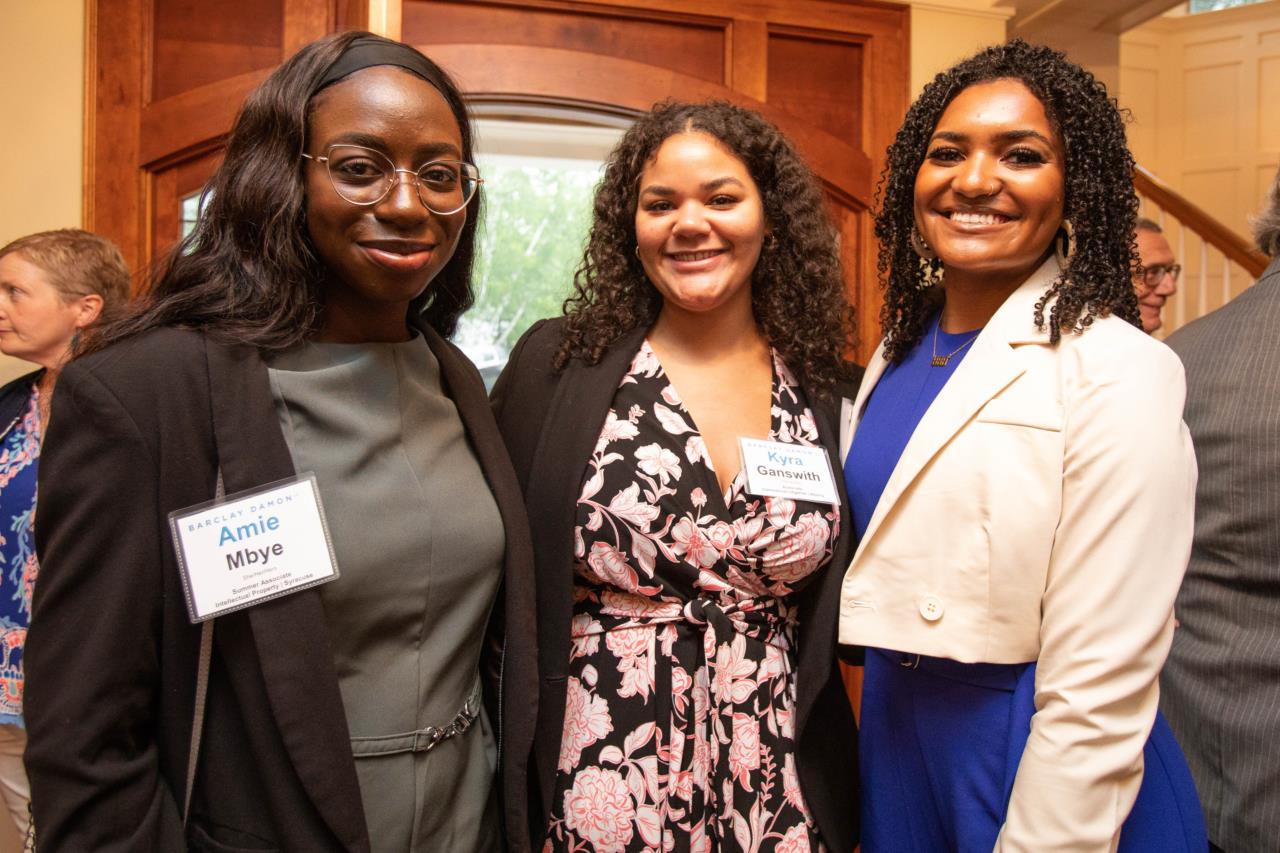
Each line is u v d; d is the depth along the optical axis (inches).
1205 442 55.0
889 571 46.0
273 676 34.9
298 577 36.0
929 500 44.8
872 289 110.0
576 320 57.9
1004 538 42.0
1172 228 184.2
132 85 91.1
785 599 54.7
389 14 90.6
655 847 48.4
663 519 51.4
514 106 101.8
